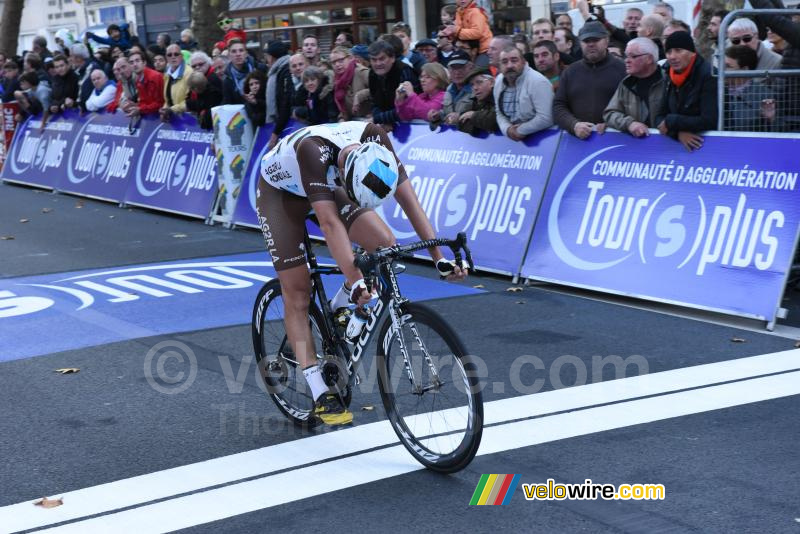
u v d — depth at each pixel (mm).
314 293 4617
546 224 7668
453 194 8516
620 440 4387
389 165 3838
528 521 3623
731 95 6785
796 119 6977
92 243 10391
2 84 18891
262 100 10617
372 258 4027
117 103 13547
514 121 7980
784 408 4730
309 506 3832
